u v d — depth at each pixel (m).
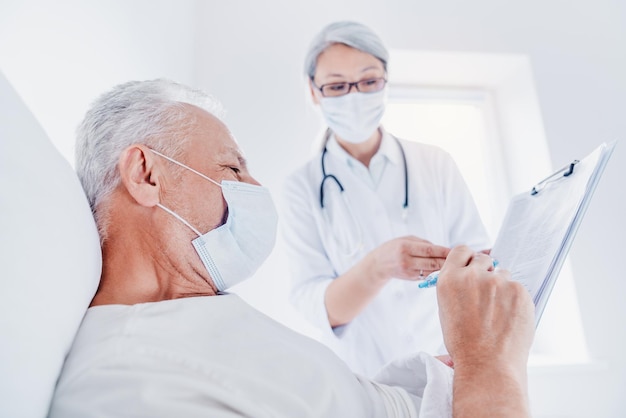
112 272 0.55
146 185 0.57
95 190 0.58
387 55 1.36
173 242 0.58
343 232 1.31
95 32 0.86
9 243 0.37
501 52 1.89
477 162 2.07
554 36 1.95
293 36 1.79
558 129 1.81
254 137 1.65
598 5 2.03
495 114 2.10
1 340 0.34
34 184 0.42
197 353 0.45
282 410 0.43
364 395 0.58
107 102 0.61
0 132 0.40
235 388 0.42
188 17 1.62
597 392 1.50
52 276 0.41
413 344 1.20
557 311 1.71
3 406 0.33
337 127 1.36
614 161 1.80
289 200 1.38
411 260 1.00
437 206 1.34
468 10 1.93
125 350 0.43
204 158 0.62
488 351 0.44
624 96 1.91
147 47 1.16
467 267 0.54
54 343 0.40
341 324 1.16
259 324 0.55
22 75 0.63
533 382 1.48
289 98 1.71
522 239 0.73
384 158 1.40
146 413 0.39
